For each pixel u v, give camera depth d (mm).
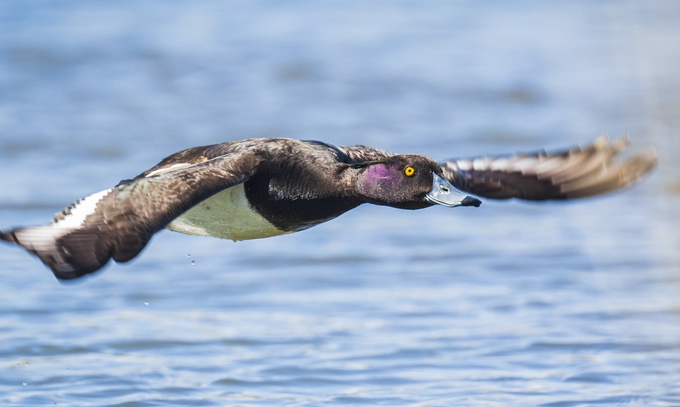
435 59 31500
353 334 12312
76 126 23141
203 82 27922
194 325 12625
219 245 16344
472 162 8867
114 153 21156
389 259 15617
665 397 10328
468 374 11000
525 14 38719
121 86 27188
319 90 27625
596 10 39188
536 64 31344
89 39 31281
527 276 14703
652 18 37125
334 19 36406
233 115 24797
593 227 17344
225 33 33375
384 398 10344
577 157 8586
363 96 27172
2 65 28359
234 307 13367
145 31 32812
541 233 17109
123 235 6863
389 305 13422
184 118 24328
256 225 8820
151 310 13188
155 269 15008
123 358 11516
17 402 10164
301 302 13570
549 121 25438
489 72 30094
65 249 6680
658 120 25312
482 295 13828
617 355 11531
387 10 38344
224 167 7953
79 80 27531
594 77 29938
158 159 20812
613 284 14227
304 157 8680
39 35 31266
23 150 21172
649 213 18078
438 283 14422
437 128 24266
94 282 14289
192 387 10672
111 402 10242
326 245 16391
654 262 15219
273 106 25797
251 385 10742
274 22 35469
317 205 8695
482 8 39531
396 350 11711
